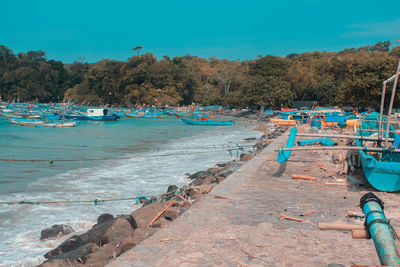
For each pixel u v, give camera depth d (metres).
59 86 185.25
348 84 54.59
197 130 52.19
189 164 21.42
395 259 2.94
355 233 4.01
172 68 143.62
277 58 121.62
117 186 15.40
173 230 6.54
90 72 167.12
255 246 5.71
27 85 163.38
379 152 11.47
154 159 23.41
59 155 25.34
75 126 57.31
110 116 73.38
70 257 7.03
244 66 177.12
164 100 126.19
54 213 11.48
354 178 11.05
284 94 86.12
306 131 28.03
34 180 16.53
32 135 41.28
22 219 10.82
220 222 6.99
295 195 9.29
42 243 9.00
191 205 8.97
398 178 9.33
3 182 15.97
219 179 14.02
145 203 11.38
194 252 5.50
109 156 24.95
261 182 10.98
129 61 144.75
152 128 55.72
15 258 8.08
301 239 6.00
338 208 7.96
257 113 93.75
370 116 16.02
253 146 28.77
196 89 149.50
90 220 10.83
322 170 12.76
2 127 52.84
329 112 42.47
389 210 7.73
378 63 51.22
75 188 15.00
